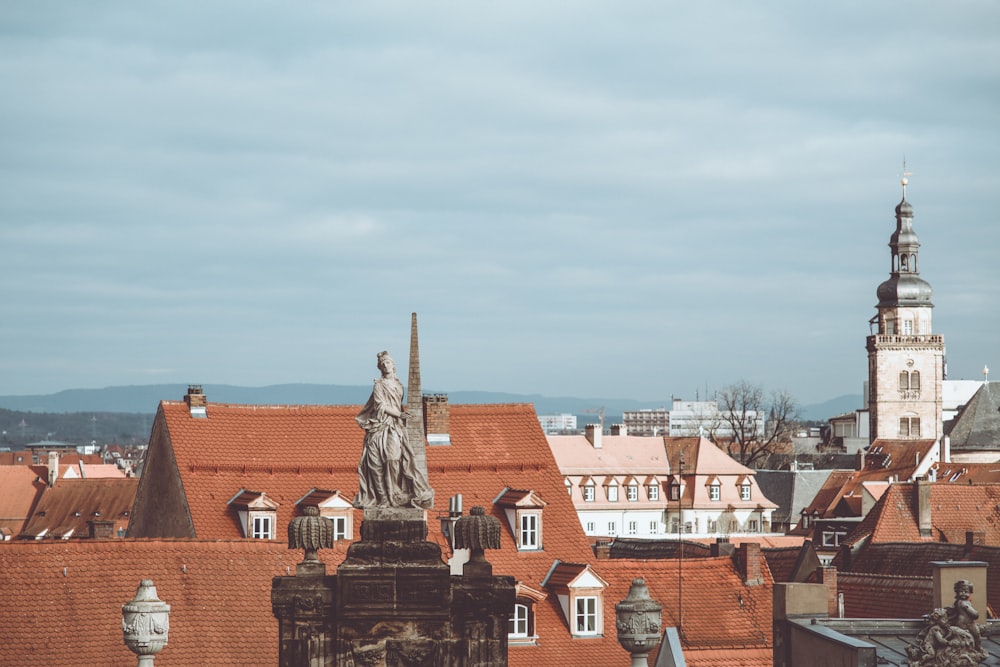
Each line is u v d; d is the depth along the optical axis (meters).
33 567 70.69
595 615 88.25
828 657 52.78
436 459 96.88
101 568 71.75
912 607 84.19
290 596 49.12
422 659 49.34
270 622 72.94
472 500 95.44
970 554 105.06
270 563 74.81
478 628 49.94
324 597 49.16
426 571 49.28
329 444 97.44
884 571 111.44
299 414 98.62
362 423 50.12
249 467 95.56
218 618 72.31
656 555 116.38
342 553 77.25
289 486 95.31
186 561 73.38
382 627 49.19
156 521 95.94
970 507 138.75
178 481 94.31
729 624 90.06
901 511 137.62
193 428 96.25
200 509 93.19
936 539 136.50
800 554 105.25
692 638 88.81
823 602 56.09
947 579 57.41
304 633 49.06
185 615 71.88
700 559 93.44
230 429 97.12
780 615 56.09
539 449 98.38
